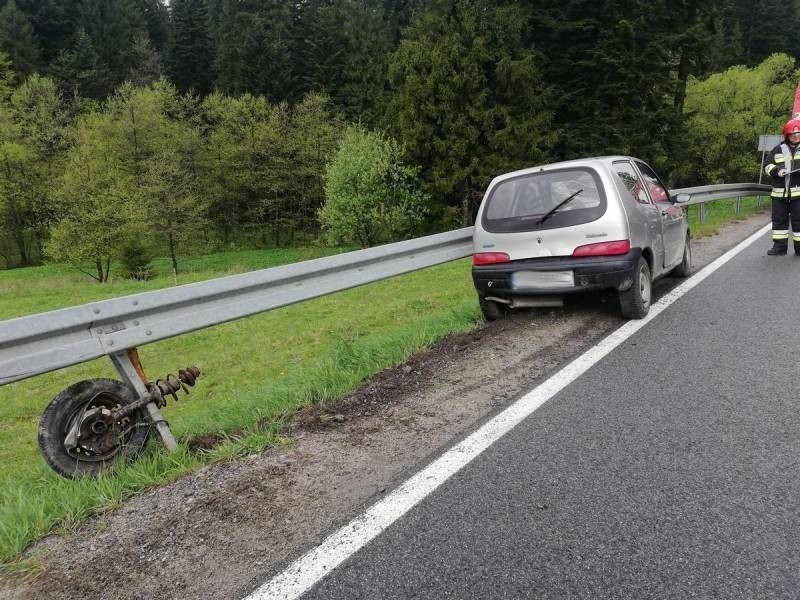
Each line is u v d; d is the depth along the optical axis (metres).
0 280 32.84
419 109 28.16
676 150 26.41
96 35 63.22
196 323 3.98
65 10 67.44
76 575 2.43
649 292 6.04
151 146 45.19
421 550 2.35
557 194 5.73
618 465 2.92
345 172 30.42
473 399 3.99
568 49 26.50
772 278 7.28
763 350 4.55
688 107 41.69
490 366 4.67
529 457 3.07
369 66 49.31
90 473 3.36
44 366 3.20
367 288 16.11
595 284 5.46
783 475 2.72
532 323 5.97
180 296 3.86
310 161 48.19
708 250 10.17
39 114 44.69
